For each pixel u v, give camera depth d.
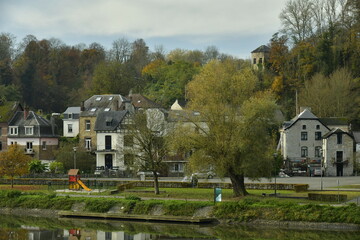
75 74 196.50
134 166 89.44
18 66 173.88
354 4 150.88
